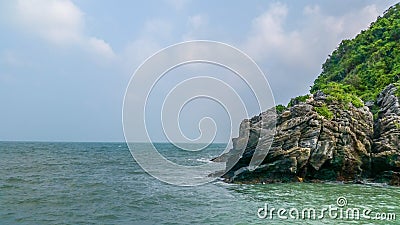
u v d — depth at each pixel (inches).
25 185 1261.1
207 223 727.1
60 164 2231.8
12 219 758.5
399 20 2810.0
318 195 1064.8
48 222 740.0
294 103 1701.5
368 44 2903.5
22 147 5324.8
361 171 1412.4
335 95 1549.0
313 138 1397.6
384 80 2126.0
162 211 847.1
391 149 1391.5
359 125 1466.5
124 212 837.8
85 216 797.2
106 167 2065.7
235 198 1017.5
